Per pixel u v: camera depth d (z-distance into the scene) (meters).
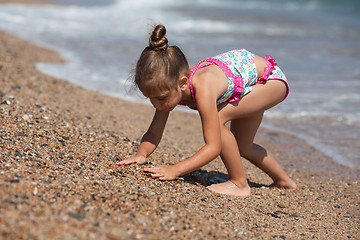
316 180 3.80
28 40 8.63
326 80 7.23
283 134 5.00
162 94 2.59
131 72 2.86
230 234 2.34
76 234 1.88
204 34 11.36
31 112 3.86
